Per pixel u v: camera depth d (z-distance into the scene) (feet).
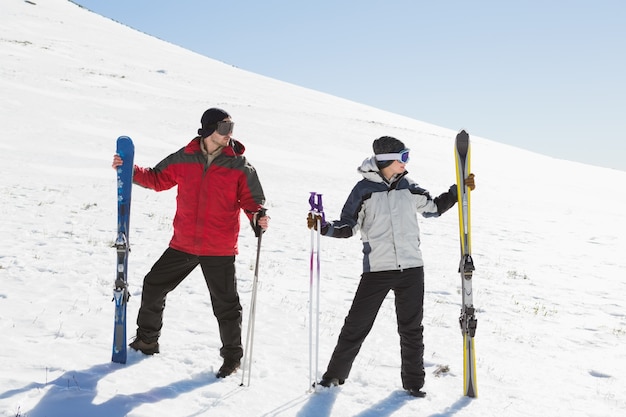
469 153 13.42
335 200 63.26
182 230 13.33
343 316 20.81
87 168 60.59
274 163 87.45
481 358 17.22
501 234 53.52
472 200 79.00
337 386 13.35
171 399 11.65
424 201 13.30
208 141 13.07
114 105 112.16
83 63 169.48
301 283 26.05
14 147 64.59
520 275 34.88
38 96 101.91
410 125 209.97
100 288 19.97
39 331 14.73
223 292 13.38
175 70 210.79
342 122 153.89
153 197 49.98
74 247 26.81
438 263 36.29
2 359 12.43
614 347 20.12
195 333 16.29
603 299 29.73
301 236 40.70
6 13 226.79
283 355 15.35
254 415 11.40
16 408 10.29
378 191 12.95
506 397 13.71
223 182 13.11
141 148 79.15
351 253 36.47
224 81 214.28
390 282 12.91
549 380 15.58
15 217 32.71
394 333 18.84
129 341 14.69
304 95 232.73
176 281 13.75
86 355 13.44
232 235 13.39
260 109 149.18
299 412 11.75
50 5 279.49
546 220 68.13
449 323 21.35
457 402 13.08
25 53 156.87
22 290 18.49
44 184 47.70
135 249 28.71
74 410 10.59
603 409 13.52
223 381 12.92
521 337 20.45
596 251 48.70
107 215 37.81
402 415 12.09
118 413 10.70
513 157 158.71
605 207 91.04
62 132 78.59
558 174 137.18
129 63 196.13
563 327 22.80
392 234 12.85
